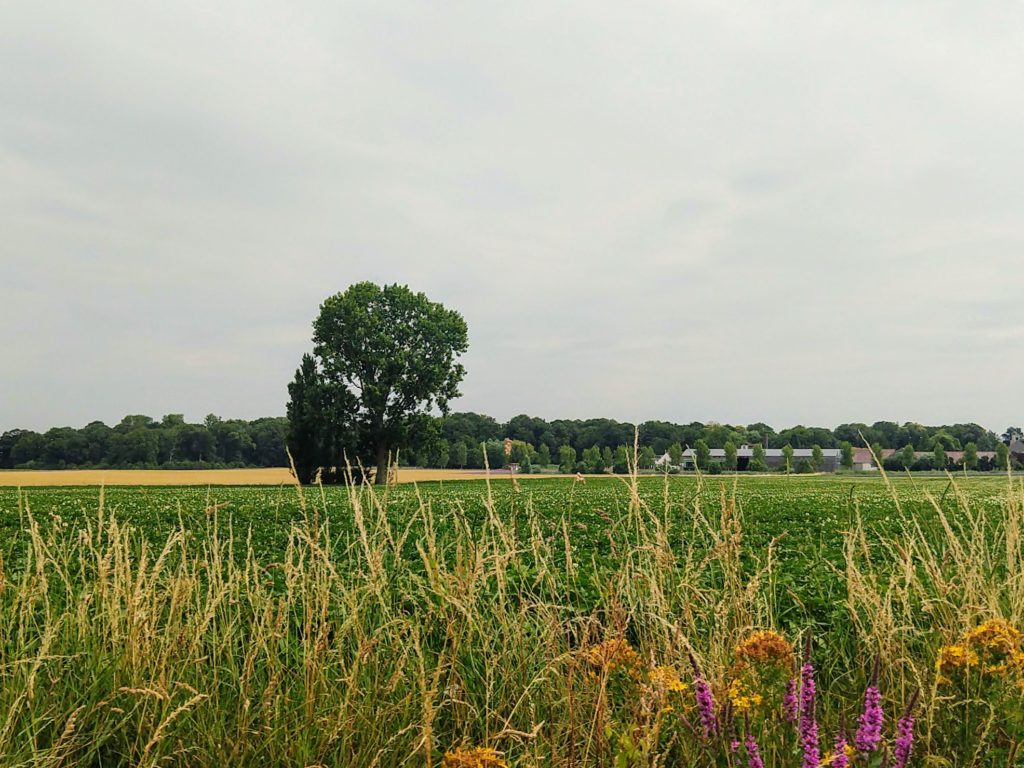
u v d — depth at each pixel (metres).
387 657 3.57
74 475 72.25
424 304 58.28
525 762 2.82
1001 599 3.92
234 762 3.05
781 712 2.70
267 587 4.43
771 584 4.72
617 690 3.33
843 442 95.88
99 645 3.54
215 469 90.38
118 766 3.10
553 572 4.54
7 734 2.79
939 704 2.96
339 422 54.31
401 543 4.00
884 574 4.98
